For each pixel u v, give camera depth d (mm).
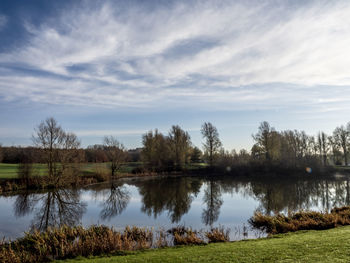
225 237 15070
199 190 41406
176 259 9461
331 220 16547
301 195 35969
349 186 44688
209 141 67688
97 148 85000
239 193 38375
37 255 12242
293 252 9180
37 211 25594
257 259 8711
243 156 68625
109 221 21344
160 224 20078
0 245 13977
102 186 44656
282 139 67375
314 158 65125
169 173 64875
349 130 65312
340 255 8344
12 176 39531
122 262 9656
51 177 38938
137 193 38188
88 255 12047
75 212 25297
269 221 18734
